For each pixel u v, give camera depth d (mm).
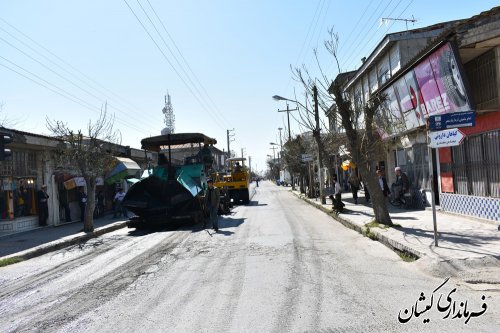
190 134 18766
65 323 5754
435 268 7301
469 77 11766
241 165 32344
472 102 10734
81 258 11156
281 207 25672
